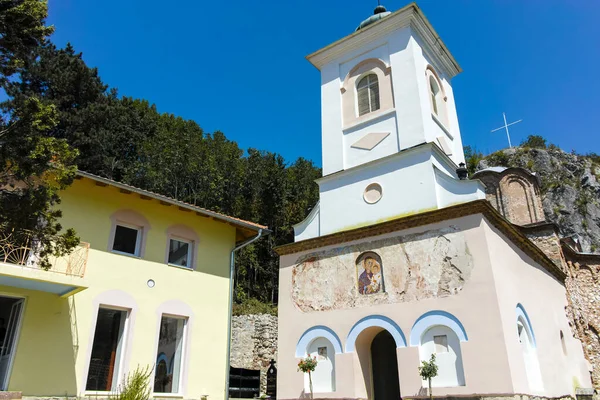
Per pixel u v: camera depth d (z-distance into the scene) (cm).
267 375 2577
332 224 1903
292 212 4638
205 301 1709
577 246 3316
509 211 2962
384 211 1773
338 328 1650
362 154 1956
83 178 1491
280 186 4659
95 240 1480
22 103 1048
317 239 1827
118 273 1503
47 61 3566
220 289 1775
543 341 1661
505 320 1356
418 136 1812
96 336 1413
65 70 3616
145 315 1526
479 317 1366
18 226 1105
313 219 1988
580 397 1861
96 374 1376
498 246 1513
